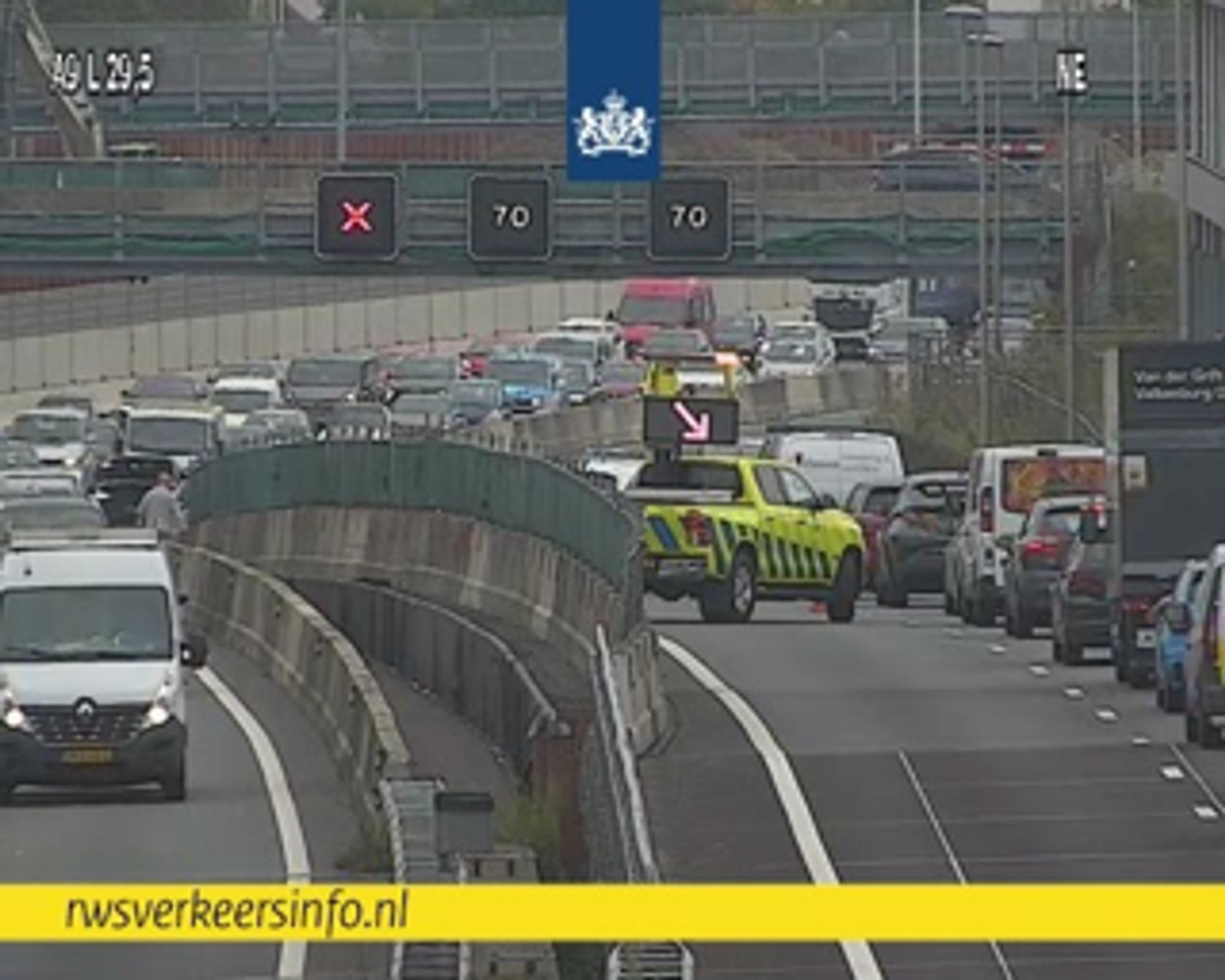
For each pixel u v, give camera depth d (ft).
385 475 578.25
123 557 374.63
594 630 366.84
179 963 263.29
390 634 491.72
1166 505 432.25
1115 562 433.48
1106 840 296.30
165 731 361.51
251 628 510.99
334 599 529.45
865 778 335.47
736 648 478.59
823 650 477.77
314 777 384.06
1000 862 285.23
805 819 310.65
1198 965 244.63
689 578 521.65
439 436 603.26
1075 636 452.76
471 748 399.85
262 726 431.43
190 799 366.02
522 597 487.20
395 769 322.96
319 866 314.35
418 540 559.79
